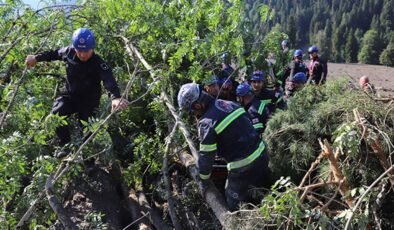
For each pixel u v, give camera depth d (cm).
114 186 429
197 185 399
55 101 421
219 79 508
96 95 420
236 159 338
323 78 740
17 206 341
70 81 404
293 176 363
